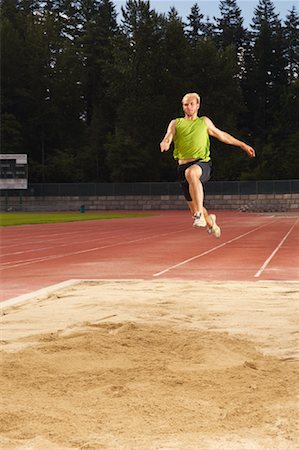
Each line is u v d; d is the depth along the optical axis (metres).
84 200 78.88
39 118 95.12
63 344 5.39
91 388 4.23
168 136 6.19
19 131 93.50
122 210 78.12
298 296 9.77
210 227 6.52
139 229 36.56
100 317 7.71
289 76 117.75
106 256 18.86
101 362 4.87
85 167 91.50
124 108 94.56
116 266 15.80
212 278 13.05
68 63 99.50
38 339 5.98
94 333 5.95
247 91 114.06
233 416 3.70
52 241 26.06
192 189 6.08
